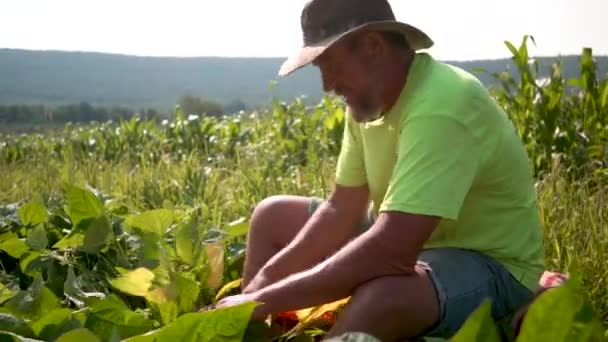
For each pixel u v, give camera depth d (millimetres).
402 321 2207
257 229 2959
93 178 6016
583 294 1576
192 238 2918
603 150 5266
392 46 2363
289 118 9297
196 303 2820
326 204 2787
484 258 2404
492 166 2354
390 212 2209
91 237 3023
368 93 2398
